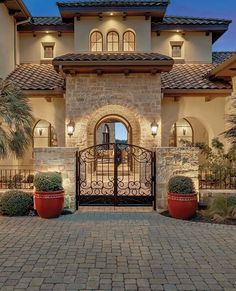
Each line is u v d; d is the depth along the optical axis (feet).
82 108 50.98
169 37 65.62
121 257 23.82
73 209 37.42
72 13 59.72
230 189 40.11
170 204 34.65
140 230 30.32
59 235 28.73
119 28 61.05
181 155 38.04
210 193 38.99
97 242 26.99
